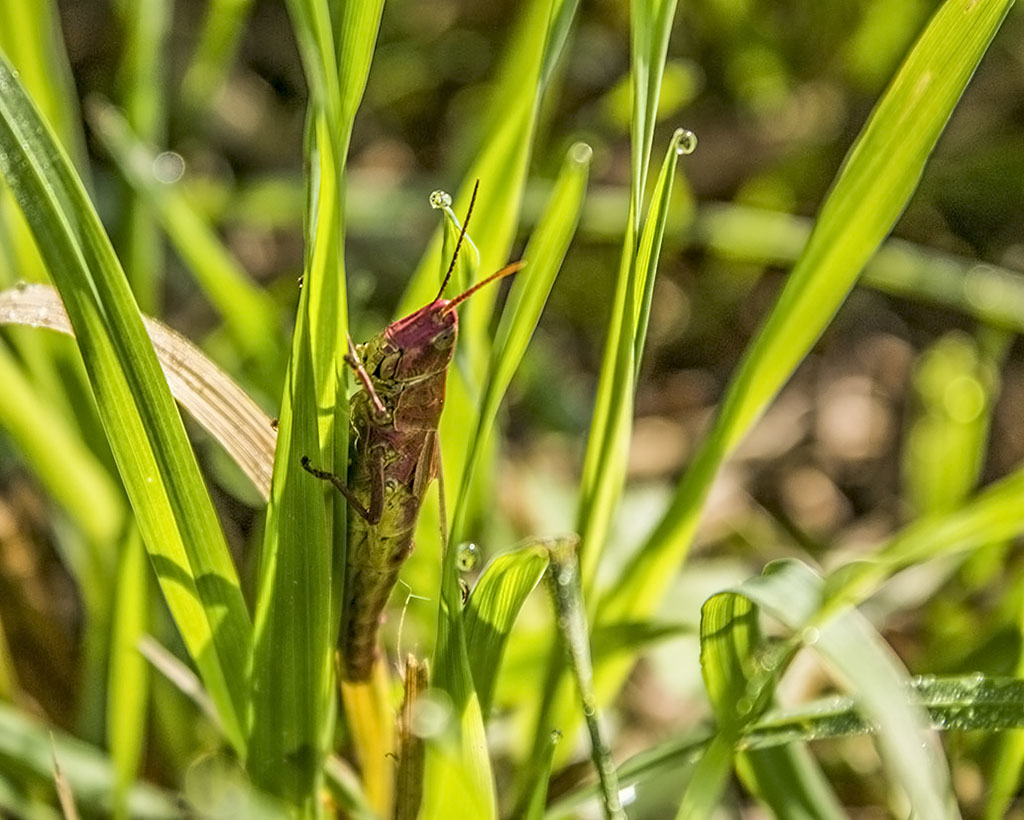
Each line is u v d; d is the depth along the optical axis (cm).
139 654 15
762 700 14
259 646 14
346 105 13
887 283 20
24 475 18
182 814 16
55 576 18
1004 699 14
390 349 14
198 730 17
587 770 16
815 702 14
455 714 13
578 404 23
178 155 21
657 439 23
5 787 15
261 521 17
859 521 22
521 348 14
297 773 14
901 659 18
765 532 20
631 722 18
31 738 15
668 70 21
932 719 14
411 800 14
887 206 15
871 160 14
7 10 16
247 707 14
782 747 15
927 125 14
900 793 17
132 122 18
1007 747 15
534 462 21
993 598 19
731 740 14
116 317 13
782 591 13
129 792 15
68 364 17
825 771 18
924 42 14
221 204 21
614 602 16
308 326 13
